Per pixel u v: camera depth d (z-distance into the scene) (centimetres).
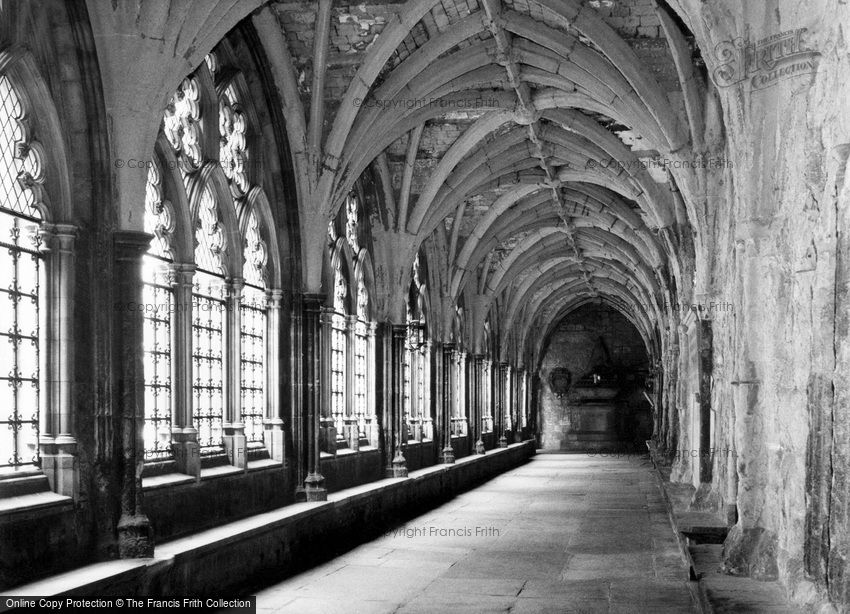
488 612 1064
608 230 2916
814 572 680
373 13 1466
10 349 916
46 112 946
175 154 1225
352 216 2008
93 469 991
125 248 1015
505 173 2306
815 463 677
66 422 963
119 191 1013
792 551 769
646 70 1498
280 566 1337
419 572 1337
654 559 1449
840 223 611
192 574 1067
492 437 3762
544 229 3120
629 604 1104
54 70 967
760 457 877
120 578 913
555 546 1598
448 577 1296
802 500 744
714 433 1420
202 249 1320
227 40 1390
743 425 886
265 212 1505
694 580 1170
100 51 1004
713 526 1173
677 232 1988
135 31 1010
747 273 883
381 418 2133
